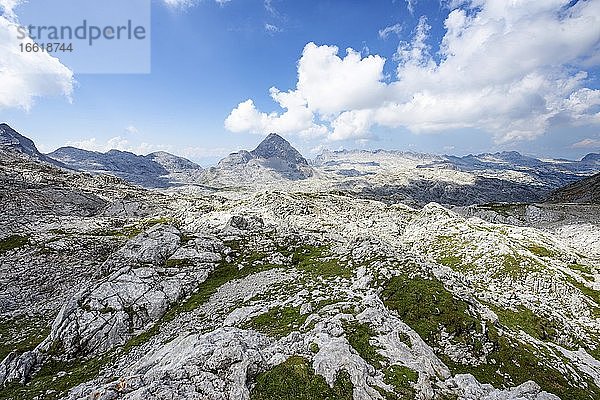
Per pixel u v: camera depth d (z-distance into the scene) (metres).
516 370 36.12
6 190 127.38
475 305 44.69
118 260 62.25
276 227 90.69
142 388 22.81
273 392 22.98
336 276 51.62
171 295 51.25
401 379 25.67
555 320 57.25
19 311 57.22
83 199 149.75
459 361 35.31
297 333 31.52
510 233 101.62
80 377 35.44
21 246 77.69
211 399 22.09
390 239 103.00
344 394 22.98
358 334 31.05
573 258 87.75
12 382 36.22
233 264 63.25
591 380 39.66
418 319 39.28
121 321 45.12
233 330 30.83
